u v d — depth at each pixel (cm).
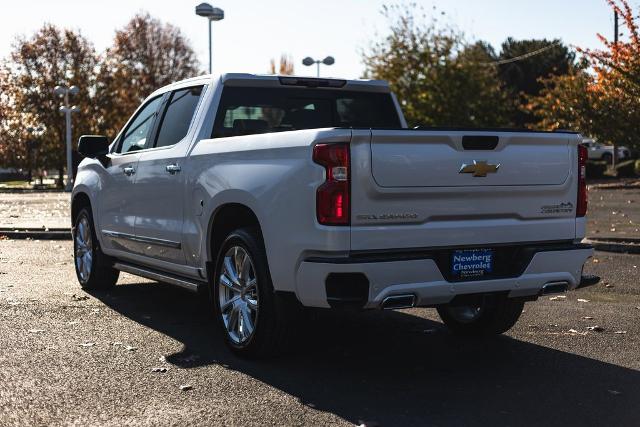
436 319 714
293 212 498
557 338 636
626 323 691
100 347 593
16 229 1501
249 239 546
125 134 784
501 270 536
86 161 852
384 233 486
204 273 619
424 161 495
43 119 5238
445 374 529
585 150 569
